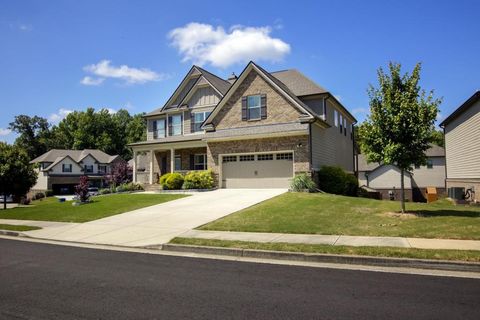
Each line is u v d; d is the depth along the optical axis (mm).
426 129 12664
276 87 23656
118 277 7051
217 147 24516
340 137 30312
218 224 12609
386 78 13312
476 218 12078
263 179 23203
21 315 5051
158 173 32062
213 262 8297
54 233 13227
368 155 13523
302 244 9141
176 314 4980
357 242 9180
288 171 22578
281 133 21781
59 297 5828
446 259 7414
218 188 24172
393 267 7516
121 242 11000
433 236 9609
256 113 24344
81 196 21062
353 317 4766
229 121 25219
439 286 6109
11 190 28688
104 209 17938
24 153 29953
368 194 32688
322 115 25359
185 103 30594
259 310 5074
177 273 7285
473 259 7336
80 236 12352
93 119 84812
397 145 12562
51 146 86562
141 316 4934
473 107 23172
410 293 5746
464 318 4688
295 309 5098
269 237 10312
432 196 31062
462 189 25391
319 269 7445
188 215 14977
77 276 7184
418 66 13047
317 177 22828
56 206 20750
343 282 6434
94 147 83188
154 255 9273
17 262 8633
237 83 25031
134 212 16766
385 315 4820
